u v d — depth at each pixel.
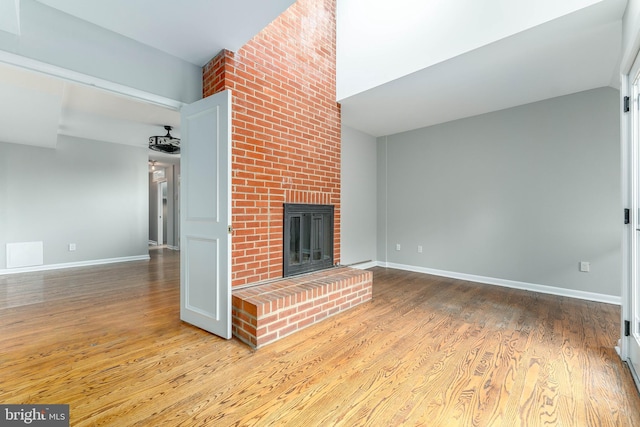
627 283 1.98
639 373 1.73
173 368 1.89
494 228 4.11
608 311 3.00
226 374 1.83
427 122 4.60
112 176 5.83
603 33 2.29
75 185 5.39
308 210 3.28
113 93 2.31
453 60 2.73
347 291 3.04
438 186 4.68
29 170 4.93
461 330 2.52
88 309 2.99
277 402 1.57
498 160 4.07
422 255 4.89
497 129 4.07
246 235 2.67
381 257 5.43
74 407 1.51
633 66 1.87
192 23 2.17
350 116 4.29
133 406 1.53
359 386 1.72
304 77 3.25
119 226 5.92
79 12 2.03
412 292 3.71
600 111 3.32
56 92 2.86
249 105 2.69
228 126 2.25
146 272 4.84
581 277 3.45
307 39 3.31
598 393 1.66
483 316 2.86
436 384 1.74
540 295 3.58
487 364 1.97
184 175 2.64
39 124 3.82
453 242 4.52
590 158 3.39
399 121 4.55
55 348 2.15
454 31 2.66
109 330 2.47
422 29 2.89
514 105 3.87
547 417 1.47
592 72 2.96
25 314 2.83
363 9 3.41
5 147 4.72
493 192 4.11
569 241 3.53
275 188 2.92
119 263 5.70
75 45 2.07
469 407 1.54
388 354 2.10
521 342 2.29
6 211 4.72
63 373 1.82
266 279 2.84
